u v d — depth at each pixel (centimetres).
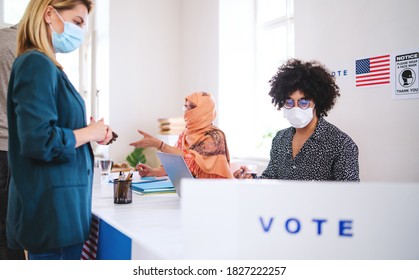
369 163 218
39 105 93
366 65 218
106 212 124
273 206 60
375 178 215
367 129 219
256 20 371
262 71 368
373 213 59
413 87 196
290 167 169
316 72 163
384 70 209
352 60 226
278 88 168
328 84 165
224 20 359
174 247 84
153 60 409
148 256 85
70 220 102
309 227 60
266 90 362
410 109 198
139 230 100
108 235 112
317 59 247
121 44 388
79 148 109
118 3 384
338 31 234
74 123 108
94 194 164
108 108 386
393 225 59
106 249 114
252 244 60
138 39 398
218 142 208
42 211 99
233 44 364
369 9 215
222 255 60
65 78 109
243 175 192
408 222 59
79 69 428
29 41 107
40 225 99
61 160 101
